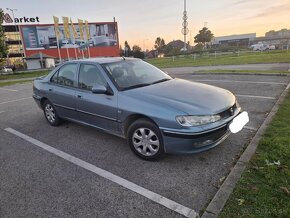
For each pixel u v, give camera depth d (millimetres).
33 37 58688
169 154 3803
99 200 2850
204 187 2965
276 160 3293
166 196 2844
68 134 4977
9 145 4621
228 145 3979
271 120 4777
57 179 3346
